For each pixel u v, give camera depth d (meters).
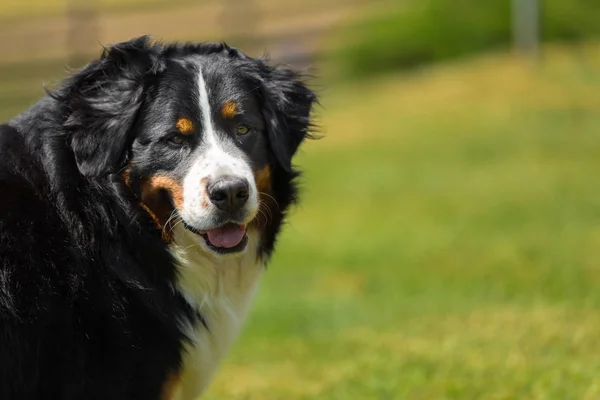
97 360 6.28
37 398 6.21
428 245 16.47
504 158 22.47
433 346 10.87
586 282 13.42
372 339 11.59
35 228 6.27
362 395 9.18
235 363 11.10
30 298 6.12
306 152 24.84
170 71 6.75
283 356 11.24
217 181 6.43
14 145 6.46
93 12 39.09
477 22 31.23
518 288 13.44
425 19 31.95
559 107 26.02
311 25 36.62
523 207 18.47
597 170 20.88
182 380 6.86
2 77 32.06
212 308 7.00
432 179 21.25
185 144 6.67
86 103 6.57
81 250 6.38
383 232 17.53
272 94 7.12
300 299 13.80
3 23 39.75
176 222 6.69
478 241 16.47
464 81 28.95
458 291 13.62
